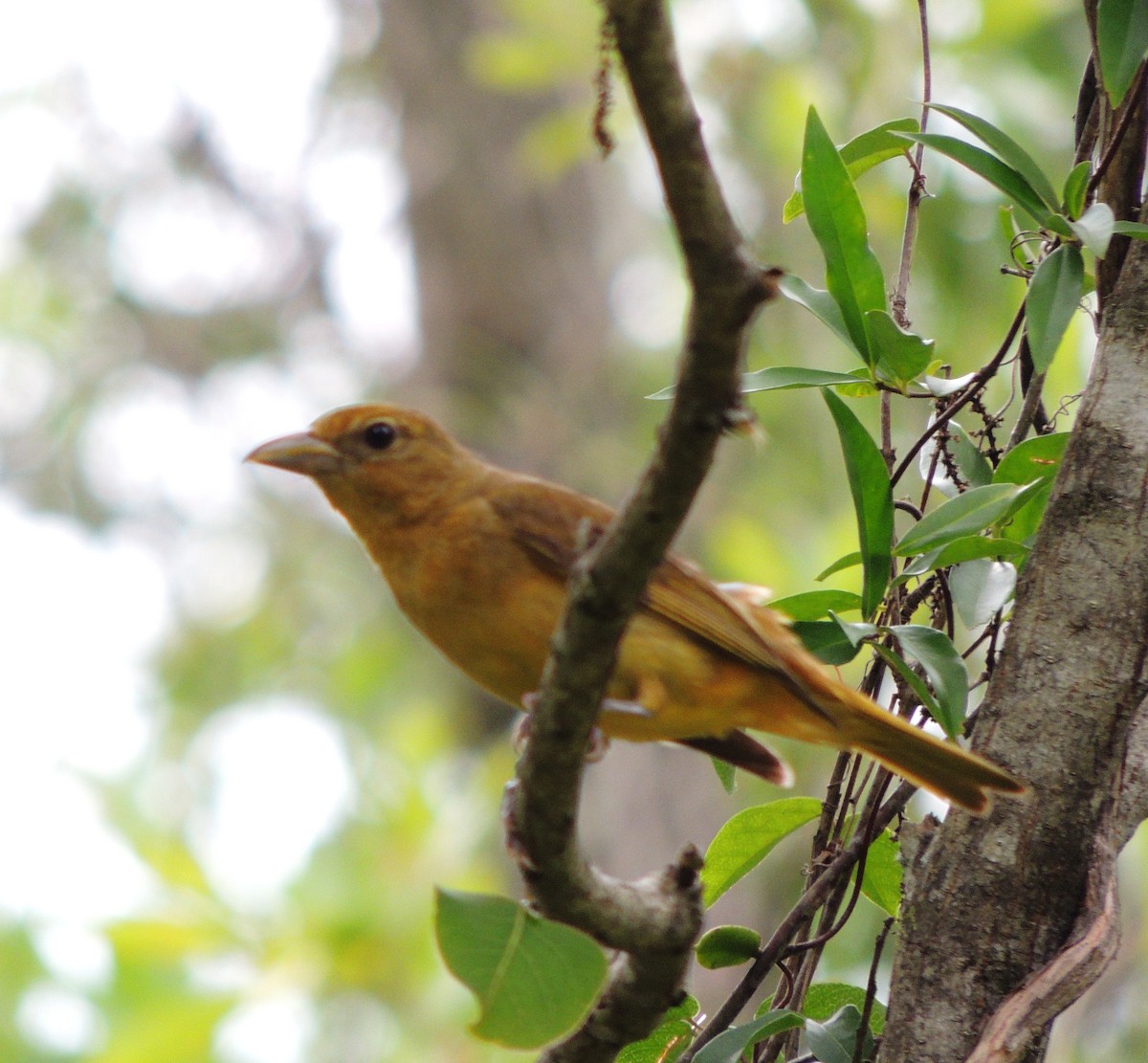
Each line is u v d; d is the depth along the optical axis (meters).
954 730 5.82
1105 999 10.75
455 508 6.75
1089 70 6.95
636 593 4.21
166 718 18.59
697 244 3.54
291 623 19.50
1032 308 6.14
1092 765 5.49
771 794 13.27
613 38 3.50
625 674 6.43
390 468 6.87
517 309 20.31
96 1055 12.02
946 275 13.41
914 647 6.07
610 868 16.53
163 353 21.77
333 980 12.20
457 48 21.03
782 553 14.26
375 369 21.55
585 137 16.75
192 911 12.40
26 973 12.51
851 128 14.08
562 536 6.50
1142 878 10.95
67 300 21.62
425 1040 11.88
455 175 20.77
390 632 18.88
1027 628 5.68
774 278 3.58
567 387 19.64
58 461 20.98
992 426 7.27
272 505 20.64
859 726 6.36
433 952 12.20
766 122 15.31
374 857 12.81
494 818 13.66
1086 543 5.63
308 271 22.28
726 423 3.79
